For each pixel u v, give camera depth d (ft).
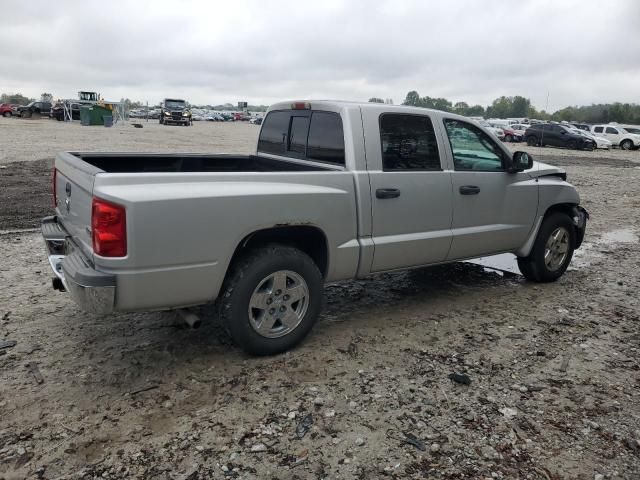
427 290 18.62
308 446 9.75
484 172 16.72
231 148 71.67
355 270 14.11
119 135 97.09
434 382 12.10
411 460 9.46
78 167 11.76
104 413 10.53
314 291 13.19
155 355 12.94
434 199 15.34
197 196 10.97
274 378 12.06
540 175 18.93
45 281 17.74
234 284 12.01
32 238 23.15
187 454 9.43
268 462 9.29
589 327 15.60
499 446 9.91
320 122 14.90
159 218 10.56
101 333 14.02
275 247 12.55
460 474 9.14
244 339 12.39
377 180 13.98
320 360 12.96
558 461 9.55
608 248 26.13
